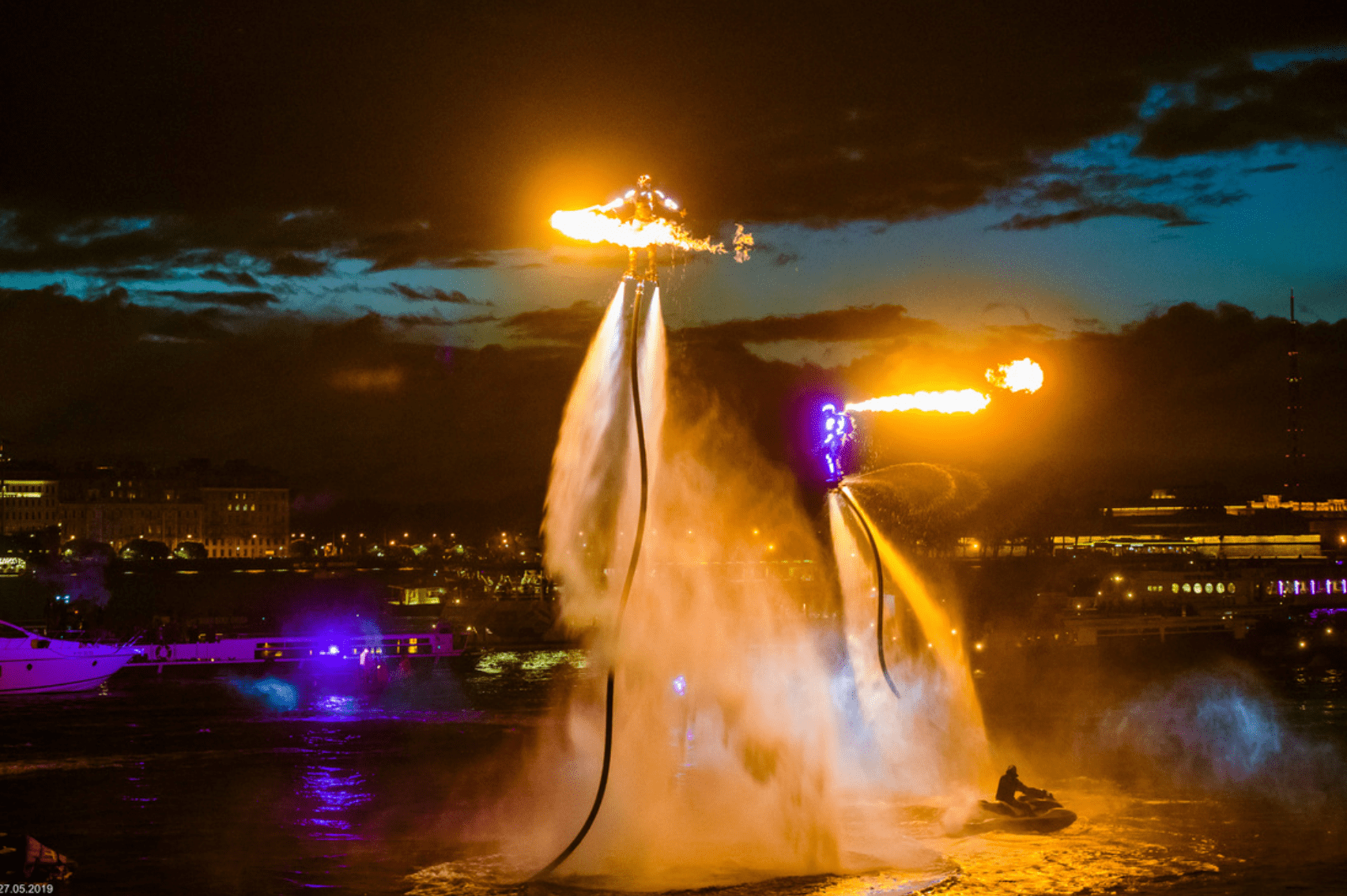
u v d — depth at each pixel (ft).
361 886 119.65
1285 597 552.41
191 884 120.98
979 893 114.32
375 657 341.62
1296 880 119.44
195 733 227.81
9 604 556.10
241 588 613.52
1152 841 133.59
